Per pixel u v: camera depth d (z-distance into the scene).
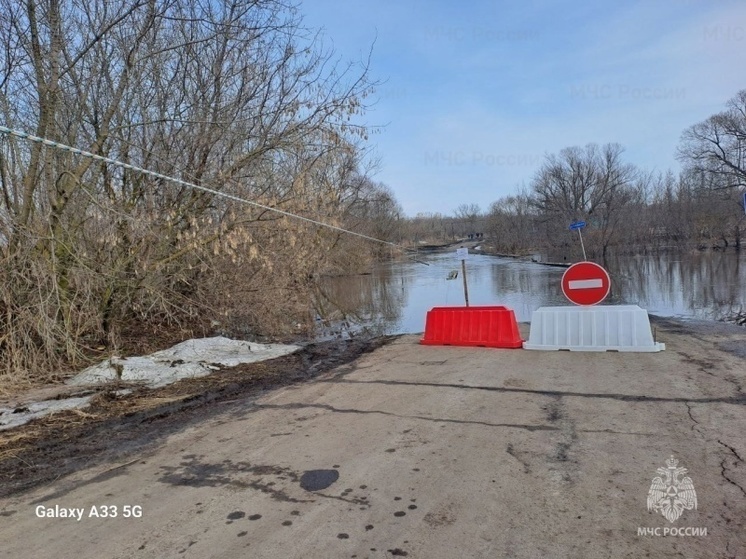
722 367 6.14
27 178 7.85
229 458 4.17
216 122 9.19
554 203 63.91
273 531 3.00
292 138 10.61
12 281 7.59
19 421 5.43
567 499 3.21
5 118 8.00
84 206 8.77
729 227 47.75
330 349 9.25
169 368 7.63
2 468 4.21
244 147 10.77
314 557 2.73
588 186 59.78
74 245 8.47
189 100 10.34
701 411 4.66
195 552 2.83
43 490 3.77
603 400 5.13
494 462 3.80
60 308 7.98
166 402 6.05
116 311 9.68
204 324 11.52
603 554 2.65
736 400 4.91
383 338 10.05
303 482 3.63
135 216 8.98
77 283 8.26
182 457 4.27
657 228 52.31
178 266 10.44
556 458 3.82
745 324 11.04
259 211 10.54
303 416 5.18
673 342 7.75
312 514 3.18
